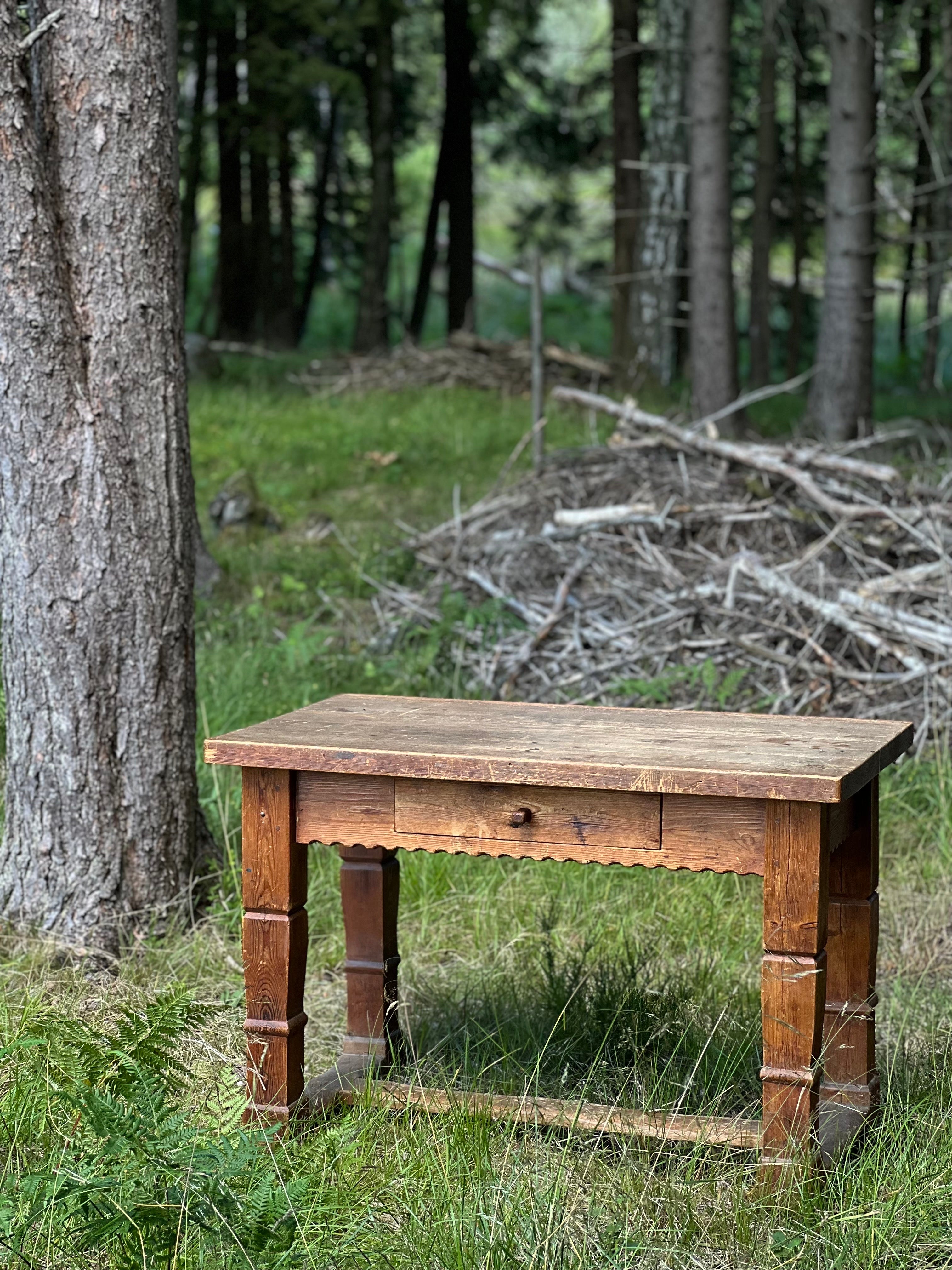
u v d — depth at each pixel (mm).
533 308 11562
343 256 35562
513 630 8578
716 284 14891
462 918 5520
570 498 9523
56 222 4957
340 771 3572
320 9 22344
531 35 32375
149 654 5141
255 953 3752
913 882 6039
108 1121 3174
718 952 5199
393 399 16750
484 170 45219
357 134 36438
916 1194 3422
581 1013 4457
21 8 5133
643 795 3453
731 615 8180
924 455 14672
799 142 24453
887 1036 4625
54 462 4988
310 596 9898
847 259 14609
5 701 5359
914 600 8102
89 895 5078
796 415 18797
